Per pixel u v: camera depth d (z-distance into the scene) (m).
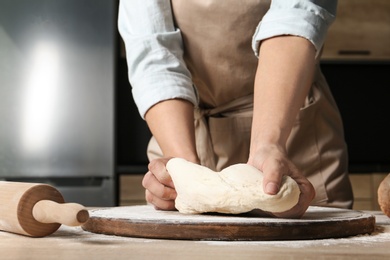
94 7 2.40
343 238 0.68
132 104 2.55
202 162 1.22
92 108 2.40
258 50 0.94
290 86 0.84
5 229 0.73
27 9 2.41
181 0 1.12
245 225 0.64
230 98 1.19
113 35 2.40
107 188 2.41
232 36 1.12
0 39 2.42
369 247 0.61
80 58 2.41
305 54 0.88
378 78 2.61
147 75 1.01
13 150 2.42
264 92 0.84
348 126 2.61
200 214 0.75
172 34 1.08
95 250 0.59
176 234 0.65
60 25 2.41
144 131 2.56
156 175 0.81
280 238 0.65
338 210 0.83
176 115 0.96
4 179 2.41
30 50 2.41
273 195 0.68
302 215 0.72
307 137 1.19
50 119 2.40
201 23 1.12
